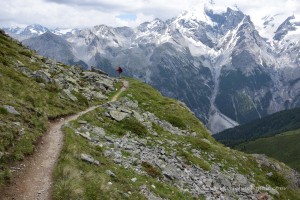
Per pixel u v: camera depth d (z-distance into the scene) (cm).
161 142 4869
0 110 3195
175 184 3819
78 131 3962
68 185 2414
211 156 5169
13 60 5719
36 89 4803
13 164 2584
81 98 5809
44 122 3684
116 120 5053
